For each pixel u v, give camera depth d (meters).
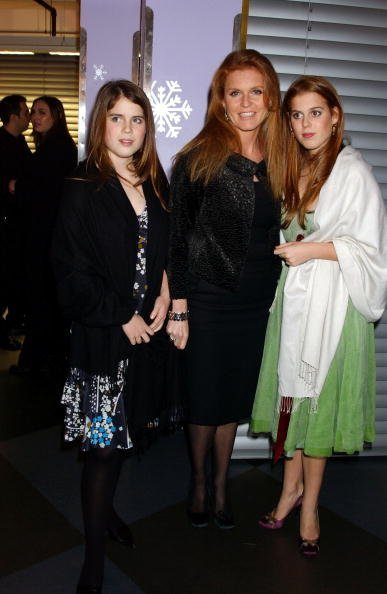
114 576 1.86
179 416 1.98
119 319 1.62
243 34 2.33
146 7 2.27
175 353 1.91
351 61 2.41
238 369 2.01
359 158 1.85
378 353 2.65
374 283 1.84
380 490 2.48
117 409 1.69
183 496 2.34
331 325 1.84
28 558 1.92
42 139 3.38
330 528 2.18
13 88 5.97
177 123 2.37
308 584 1.86
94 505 1.70
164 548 2.01
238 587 1.83
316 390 1.86
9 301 4.13
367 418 2.05
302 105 1.80
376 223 1.81
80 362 1.69
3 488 2.33
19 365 3.58
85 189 1.59
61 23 5.89
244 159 1.83
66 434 1.74
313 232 1.87
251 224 1.86
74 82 5.92
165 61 2.32
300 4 2.35
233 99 1.82
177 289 1.85
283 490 2.15
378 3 2.39
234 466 2.61
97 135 1.63
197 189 1.82
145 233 1.70
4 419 2.97
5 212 4.04
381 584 1.88
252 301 1.96
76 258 1.60
